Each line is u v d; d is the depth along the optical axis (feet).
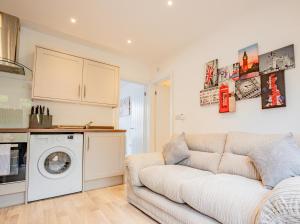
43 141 7.47
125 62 12.85
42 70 8.60
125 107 17.42
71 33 9.77
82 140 8.53
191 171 6.12
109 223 5.56
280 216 2.85
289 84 6.38
